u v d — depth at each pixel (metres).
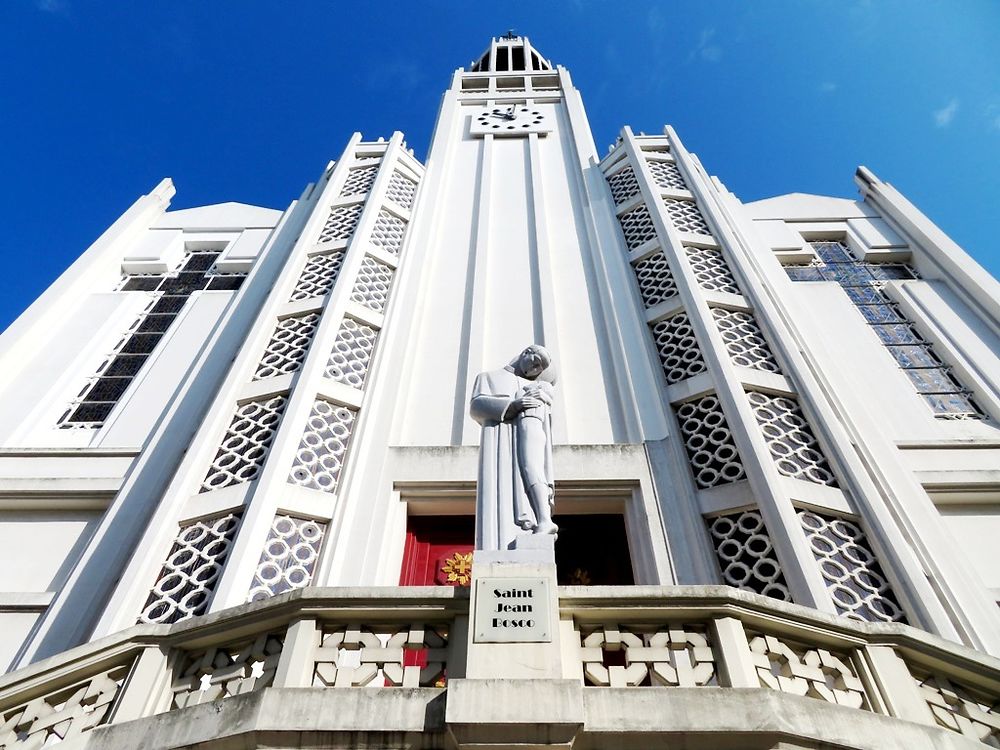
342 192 11.67
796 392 7.38
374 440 7.43
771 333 8.08
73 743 3.76
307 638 4.01
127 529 7.11
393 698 3.54
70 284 11.07
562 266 10.16
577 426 7.71
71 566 7.19
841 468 6.54
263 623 4.19
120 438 8.66
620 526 7.13
